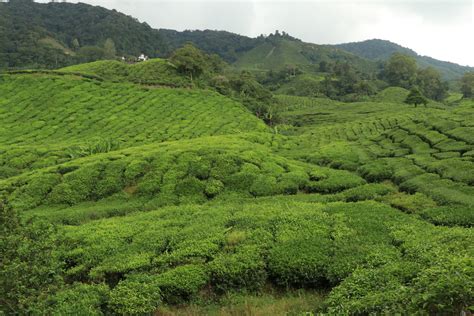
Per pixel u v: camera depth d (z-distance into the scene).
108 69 98.62
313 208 22.52
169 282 14.58
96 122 63.97
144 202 29.33
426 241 15.60
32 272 10.41
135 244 18.75
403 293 10.50
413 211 21.62
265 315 12.96
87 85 79.38
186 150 37.16
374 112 106.81
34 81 77.81
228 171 32.78
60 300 12.87
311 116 110.25
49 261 11.41
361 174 32.84
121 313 13.09
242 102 90.38
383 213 20.67
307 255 15.84
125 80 87.94
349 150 42.53
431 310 9.46
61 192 30.88
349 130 69.50
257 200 27.56
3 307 9.83
